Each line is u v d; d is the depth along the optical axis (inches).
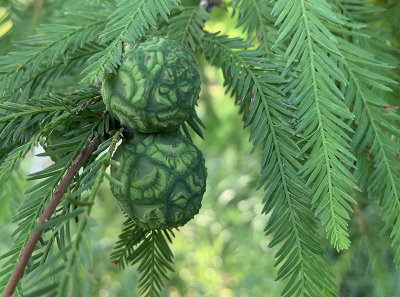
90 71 6.3
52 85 8.9
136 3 6.8
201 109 18.5
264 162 7.2
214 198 24.6
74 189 6.9
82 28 8.3
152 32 8.1
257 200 20.3
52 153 6.8
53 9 10.5
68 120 7.2
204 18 8.2
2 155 7.8
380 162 7.3
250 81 7.5
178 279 27.1
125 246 8.0
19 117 7.1
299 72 7.2
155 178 6.8
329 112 6.9
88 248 5.1
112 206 24.0
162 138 7.0
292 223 7.0
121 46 6.5
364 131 7.4
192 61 7.0
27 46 8.1
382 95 8.3
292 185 7.1
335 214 6.6
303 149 6.9
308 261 6.9
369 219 11.8
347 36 8.5
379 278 11.2
